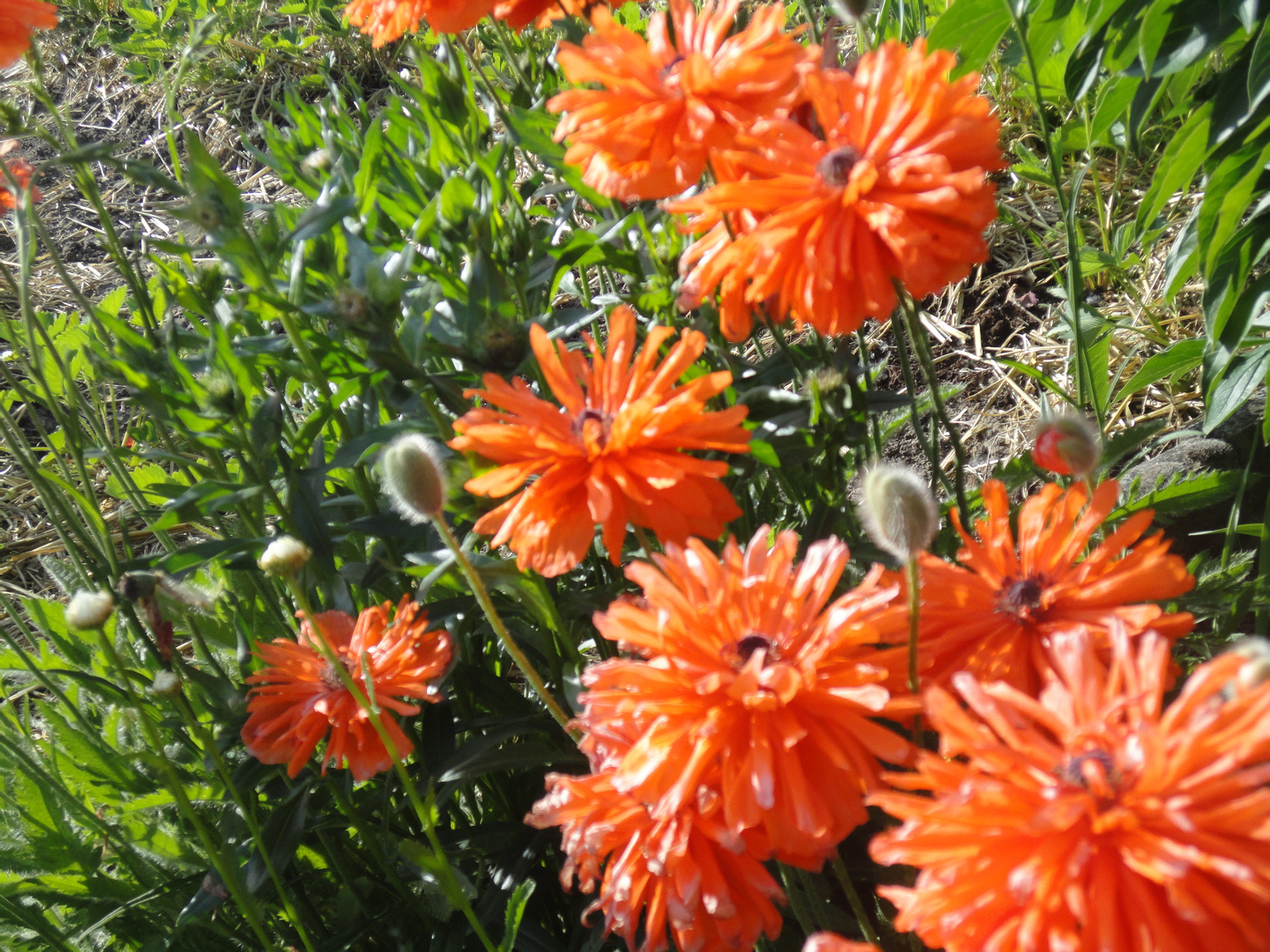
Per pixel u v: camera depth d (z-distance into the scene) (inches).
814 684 14.1
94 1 65.9
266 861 18.5
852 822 14.0
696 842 14.9
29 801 21.7
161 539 23.5
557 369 17.2
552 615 18.8
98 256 50.3
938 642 15.2
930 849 12.1
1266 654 11.7
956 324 34.9
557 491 16.3
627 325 17.3
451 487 18.3
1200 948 11.6
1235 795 11.7
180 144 55.3
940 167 15.4
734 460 20.1
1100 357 25.7
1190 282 31.7
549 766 22.3
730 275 17.0
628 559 20.8
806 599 15.0
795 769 14.0
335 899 23.0
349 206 19.2
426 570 18.6
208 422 20.2
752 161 16.5
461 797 24.9
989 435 31.4
